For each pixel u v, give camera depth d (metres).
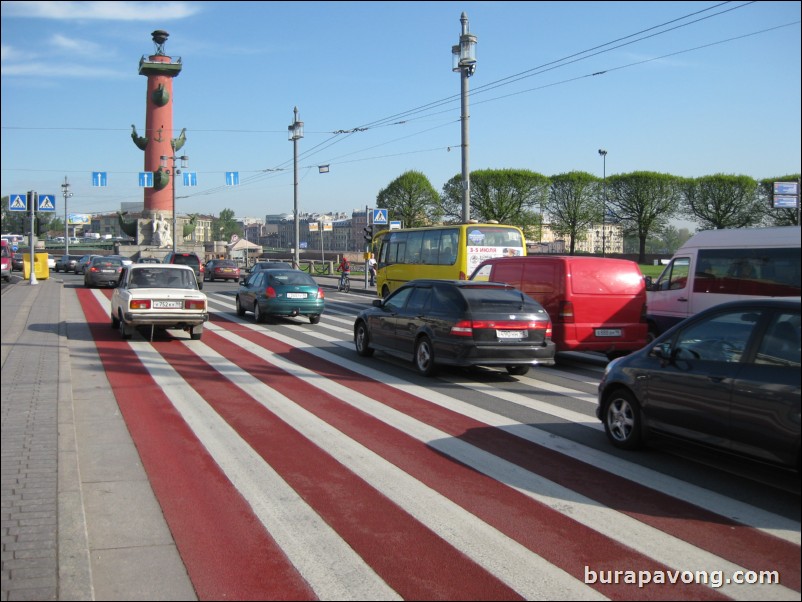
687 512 5.03
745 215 58.22
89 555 4.12
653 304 13.89
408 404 8.81
